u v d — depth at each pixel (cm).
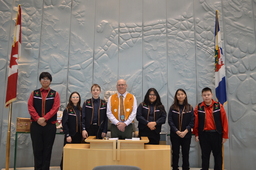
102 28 573
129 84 557
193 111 443
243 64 546
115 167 247
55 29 564
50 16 567
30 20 557
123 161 328
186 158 430
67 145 357
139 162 328
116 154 328
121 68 565
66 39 564
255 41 552
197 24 569
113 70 564
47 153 406
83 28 573
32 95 414
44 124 405
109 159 329
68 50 562
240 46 553
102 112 450
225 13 566
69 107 450
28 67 543
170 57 565
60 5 572
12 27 550
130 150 329
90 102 458
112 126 424
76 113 451
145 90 558
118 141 329
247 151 525
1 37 541
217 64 510
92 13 579
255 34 554
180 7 578
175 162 434
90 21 576
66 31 567
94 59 566
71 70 557
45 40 558
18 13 497
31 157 526
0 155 519
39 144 405
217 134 421
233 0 567
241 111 534
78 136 448
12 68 479
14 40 488
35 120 400
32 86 540
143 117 435
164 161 329
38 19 561
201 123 429
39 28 559
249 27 557
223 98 493
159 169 328
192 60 560
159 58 565
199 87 551
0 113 524
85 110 454
